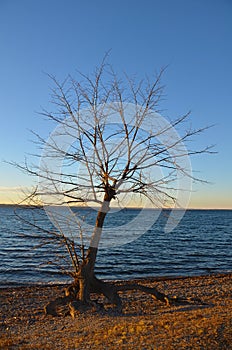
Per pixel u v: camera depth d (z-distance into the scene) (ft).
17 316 46.55
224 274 89.10
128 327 30.91
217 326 28.94
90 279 39.83
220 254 124.88
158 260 110.01
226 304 45.75
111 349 25.23
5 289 67.10
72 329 33.53
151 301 51.49
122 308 42.52
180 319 32.76
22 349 26.68
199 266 101.24
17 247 124.36
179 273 90.74
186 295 60.34
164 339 26.63
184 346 24.98
